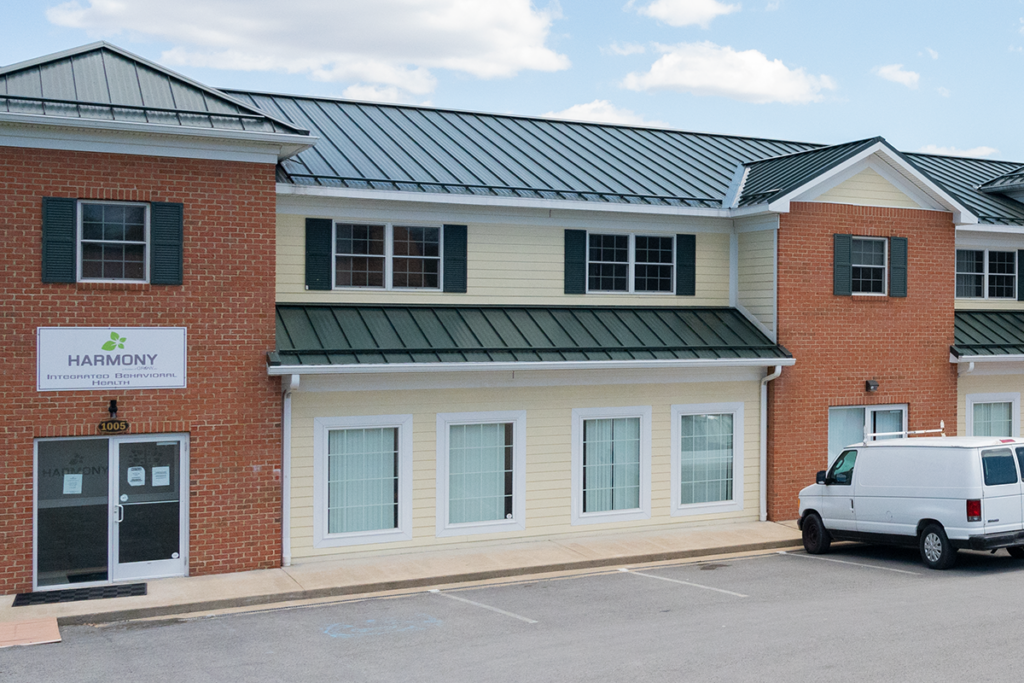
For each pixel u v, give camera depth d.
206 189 15.43
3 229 14.27
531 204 18.95
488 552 17.45
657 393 19.47
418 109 23.95
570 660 11.14
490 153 21.59
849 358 21.00
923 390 21.92
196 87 16.23
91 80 15.59
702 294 21.09
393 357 16.66
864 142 20.84
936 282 22.06
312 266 17.75
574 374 18.66
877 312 21.31
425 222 18.61
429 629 12.84
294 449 16.39
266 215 15.84
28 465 14.52
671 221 20.69
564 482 18.69
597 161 22.61
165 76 16.44
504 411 18.08
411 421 17.28
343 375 16.66
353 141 20.47
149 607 13.72
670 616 13.30
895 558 17.42
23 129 14.28
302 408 16.44
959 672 10.27
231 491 15.73
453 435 17.78
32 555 14.58
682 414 19.73
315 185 17.36
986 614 12.80
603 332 19.16
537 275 19.55
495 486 18.16
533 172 20.72
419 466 17.41
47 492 14.77
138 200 15.00
